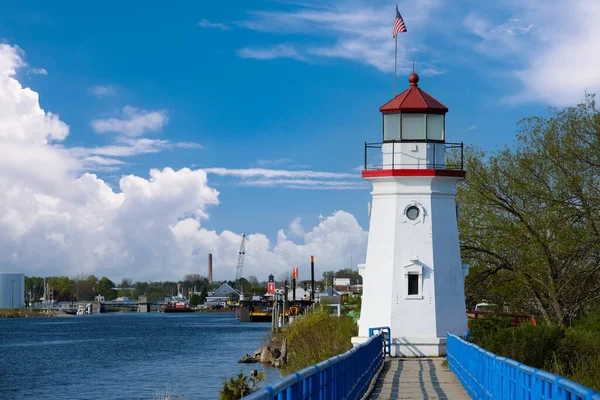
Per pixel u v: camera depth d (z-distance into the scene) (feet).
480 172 161.07
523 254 156.76
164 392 176.45
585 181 150.71
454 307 119.34
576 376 77.92
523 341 92.07
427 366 105.70
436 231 119.55
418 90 124.77
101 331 501.56
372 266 121.29
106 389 188.44
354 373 64.13
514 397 49.55
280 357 229.66
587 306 156.56
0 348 344.08
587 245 147.54
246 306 648.79
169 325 587.27
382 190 121.29
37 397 177.37
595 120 147.95
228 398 125.39
